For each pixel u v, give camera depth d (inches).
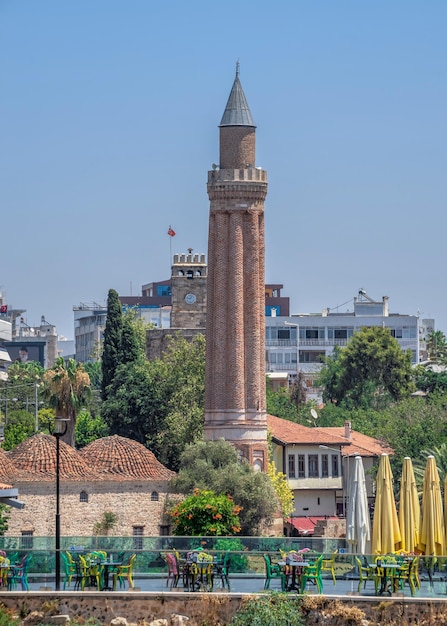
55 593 5241.1
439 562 5324.8
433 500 6190.9
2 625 5147.6
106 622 5231.3
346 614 5226.4
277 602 5216.5
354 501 6368.1
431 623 5236.2
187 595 5246.1
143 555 5349.4
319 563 5339.6
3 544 5826.8
